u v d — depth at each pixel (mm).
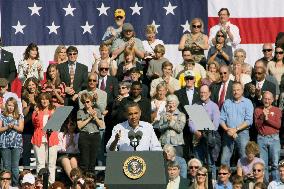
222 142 64375
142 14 76688
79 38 76750
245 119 64250
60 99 65562
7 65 69875
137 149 51625
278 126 64125
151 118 64438
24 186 59531
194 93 65250
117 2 76750
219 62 70250
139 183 45062
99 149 64375
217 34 70125
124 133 51812
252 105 64500
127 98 64562
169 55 76438
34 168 65125
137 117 51781
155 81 66750
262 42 76438
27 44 76750
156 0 76688
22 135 65438
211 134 63438
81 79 68312
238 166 62250
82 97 64250
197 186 59719
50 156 63656
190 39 71312
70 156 64750
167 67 66875
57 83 67250
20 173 62812
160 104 64875
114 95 66812
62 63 68312
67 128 64812
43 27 76812
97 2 76750
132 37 70438
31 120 65438
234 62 68438
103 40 72562
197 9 76625
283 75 66500
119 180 45062
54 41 76812
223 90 65750
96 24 76750
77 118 64250
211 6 76438
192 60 68250
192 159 60812
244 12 76438
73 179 60156
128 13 76688
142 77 68875
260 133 64250
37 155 63969
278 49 68688
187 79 65250
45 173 53812
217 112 64312
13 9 76875
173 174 59812
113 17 76750
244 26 76438
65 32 76875
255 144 62156
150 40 72062
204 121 54000
